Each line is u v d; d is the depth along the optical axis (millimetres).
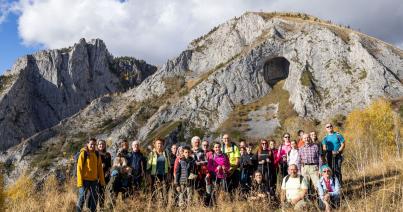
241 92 122188
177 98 145250
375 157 13977
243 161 12375
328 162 12625
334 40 112312
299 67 114875
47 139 151875
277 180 12219
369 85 95312
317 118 97500
